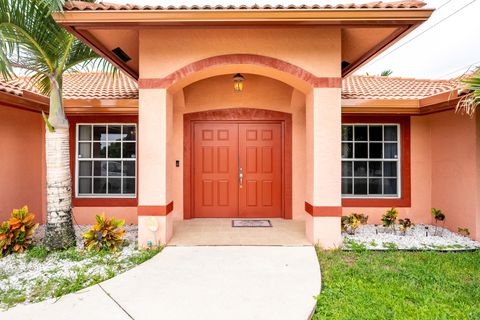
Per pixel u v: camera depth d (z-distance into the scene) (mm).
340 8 4160
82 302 3234
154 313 3020
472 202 5668
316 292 3449
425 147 6949
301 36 4898
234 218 7180
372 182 7145
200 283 3662
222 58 4891
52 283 3695
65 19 4105
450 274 4035
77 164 7062
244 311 3055
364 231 6277
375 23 4289
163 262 4301
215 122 7191
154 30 4840
